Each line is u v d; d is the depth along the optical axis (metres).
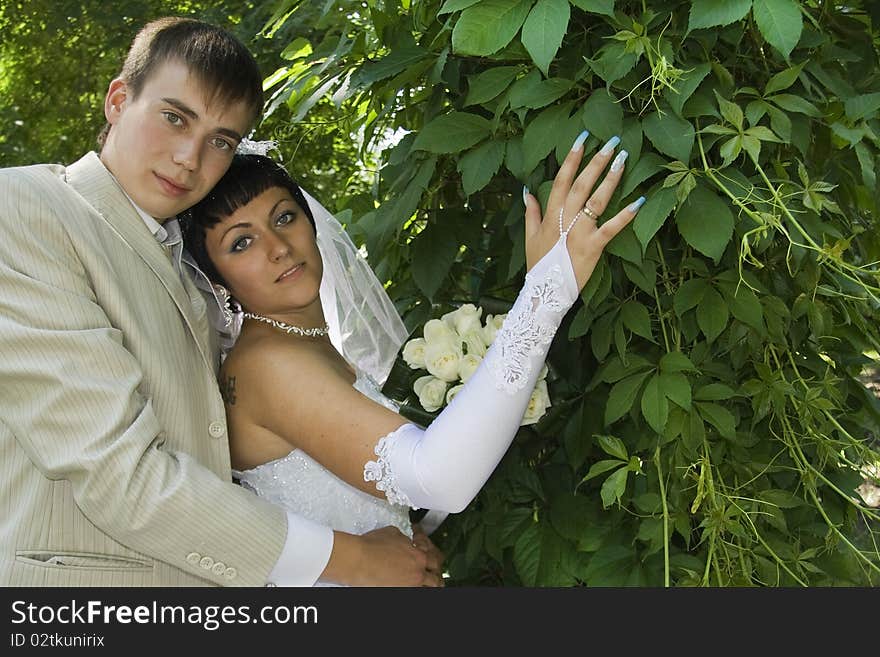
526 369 1.52
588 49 1.62
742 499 1.69
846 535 1.89
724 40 1.58
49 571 1.49
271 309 1.78
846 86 1.63
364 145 2.13
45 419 1.43
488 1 1.46
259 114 1.72
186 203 1.65
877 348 1.84
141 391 1.54
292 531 1.57
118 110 1.65
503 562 2.09
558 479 1.93
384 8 1.88
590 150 1.52
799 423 1.78
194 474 1.49
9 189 1.51
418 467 1.53
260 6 4.91
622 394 1.62
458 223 1.94
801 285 1.67
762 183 1.59
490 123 1.65
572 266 1.52
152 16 5.88
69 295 1.47
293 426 1.69
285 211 1.77
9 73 6.47
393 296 2.18
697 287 1.62
